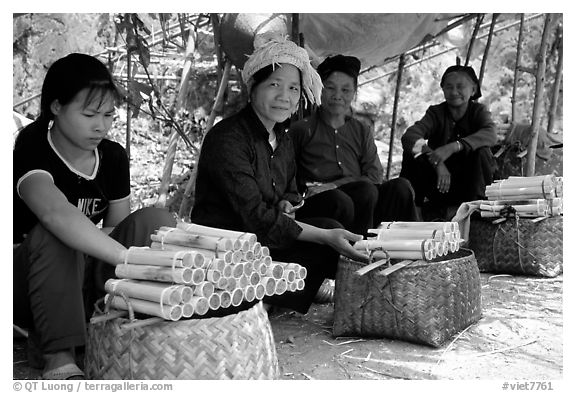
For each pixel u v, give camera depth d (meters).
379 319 2.56
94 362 1.90
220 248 1.87
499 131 5.81
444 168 4.53
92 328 1.93
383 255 2.54
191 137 7.59
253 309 1.93
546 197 3.78
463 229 3.92
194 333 1.79
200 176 2.81
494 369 2.28
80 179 2.31
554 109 6.66
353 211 3.24
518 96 10.66
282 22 4.48
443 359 2.38
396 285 2.51
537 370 2.27
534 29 10.77
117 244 2.02
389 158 6.55
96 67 2.14
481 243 3.97
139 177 7.16
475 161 4.59
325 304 3.24
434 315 2.49
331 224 2.97
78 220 2.02
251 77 2.76
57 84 2.12
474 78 4.75
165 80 7.66
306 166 3.74
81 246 2.00
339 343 2.58
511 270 3.86
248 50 4.52
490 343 2.55
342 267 2.66
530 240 3.77
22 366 2.32
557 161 5.73
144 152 7.49
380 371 2.27
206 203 2.80
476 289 2.78
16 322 2.27
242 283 1.90
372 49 5.38
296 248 2.85
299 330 2.77
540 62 5.03
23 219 2.27
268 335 1.98
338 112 3.70
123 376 1.81
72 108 2.13
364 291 2.58
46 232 2.07
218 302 1.84
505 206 3.82
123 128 7.67
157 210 2.31
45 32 7.53
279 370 2.09
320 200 3.22
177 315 1.75
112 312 1.85
